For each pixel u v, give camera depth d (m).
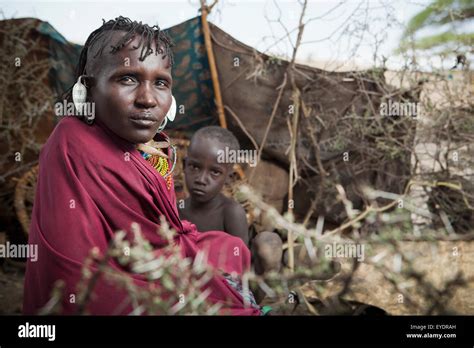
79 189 1.88
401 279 1.65
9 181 4.41
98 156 1.93
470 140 4.45
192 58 4.62
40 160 2.01
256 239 2.90
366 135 4.60
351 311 2.03
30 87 4.48
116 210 1.92
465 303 2.60
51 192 1.90
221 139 3.22
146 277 1.77
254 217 4.10
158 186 2.06
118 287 1.63
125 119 1.92
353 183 4.52
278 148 4.66
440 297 1.67
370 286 2.63
